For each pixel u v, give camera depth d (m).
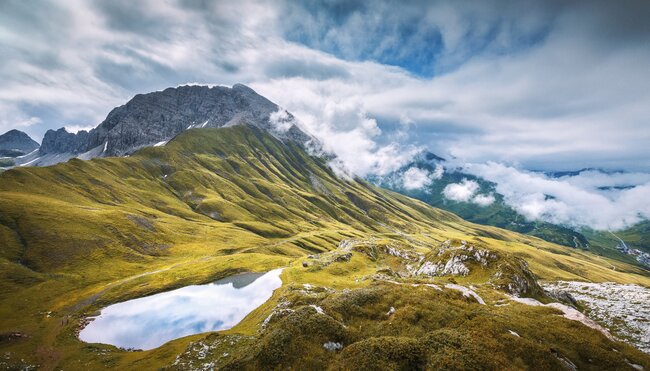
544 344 33.72
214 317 91.56
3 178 193.88
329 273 110.38
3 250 128.12
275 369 30.86
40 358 64.75
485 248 93.12
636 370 31.53
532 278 84.06
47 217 157.12
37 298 103.69
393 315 39.00
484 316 37.53
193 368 43.00
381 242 160.62
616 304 72.69
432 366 28.31
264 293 109.69
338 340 34.41
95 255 145.12
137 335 80.81
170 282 124.38
